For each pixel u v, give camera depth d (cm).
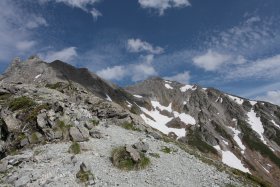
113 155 3272
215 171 3528
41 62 16850
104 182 2703
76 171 2822
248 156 18388
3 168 2898
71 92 6656
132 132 4644
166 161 3478
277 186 15888
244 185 3225
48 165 2934
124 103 18925
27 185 2516
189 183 2958
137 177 2947
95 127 4347
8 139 3869
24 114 4200
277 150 19812
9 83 6169
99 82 19300
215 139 19150
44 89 5831
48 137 3688
